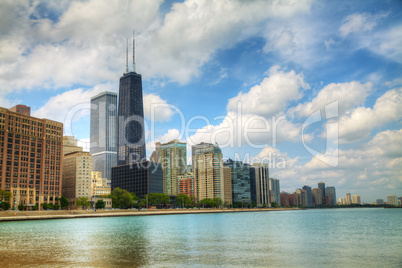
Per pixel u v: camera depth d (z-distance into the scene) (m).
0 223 176.25
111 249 76.56
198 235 109.06
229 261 62.53
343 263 61.22
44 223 175.88
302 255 69.25
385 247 81.31
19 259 63.81
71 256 67.06
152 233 116.44
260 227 147.25
